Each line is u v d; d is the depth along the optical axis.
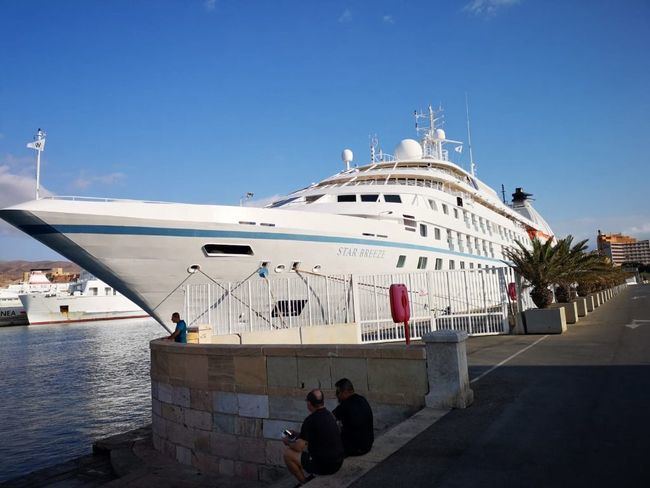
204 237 17.67
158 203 17.27
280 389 8.53
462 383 6.94
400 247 23.94
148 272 17.44
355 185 27.77
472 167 44.38
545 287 18.20
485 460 4.88
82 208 16.34
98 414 19.56
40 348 45.09
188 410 10.00
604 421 5.90
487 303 17.86
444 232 28.52
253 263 18.69
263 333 14.68
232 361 9.20
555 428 5.75
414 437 5.75
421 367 7.18
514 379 8.77
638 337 13.59
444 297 17.75
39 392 24.20
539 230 55.28
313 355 8.16
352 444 5.31
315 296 18.42
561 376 8.80
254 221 18.91
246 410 8.96
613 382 8.03
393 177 30.38
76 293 90.12
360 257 21.69
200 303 17.91
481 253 34.06
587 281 24.67
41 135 17.78
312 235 19.89
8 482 11.41
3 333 68.62
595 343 13.02
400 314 9.90
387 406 7.41
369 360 7.61
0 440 16.36
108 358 36.31
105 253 16.83
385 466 4.96
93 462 11.98
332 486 4.61
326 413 5.22
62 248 16.81
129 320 90.88
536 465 4.66
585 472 4.41
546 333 16.23
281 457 8.49
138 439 12.75
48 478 11.34
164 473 9.68
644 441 5.11
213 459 9.42
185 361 10.12
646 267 146.38
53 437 16.62
